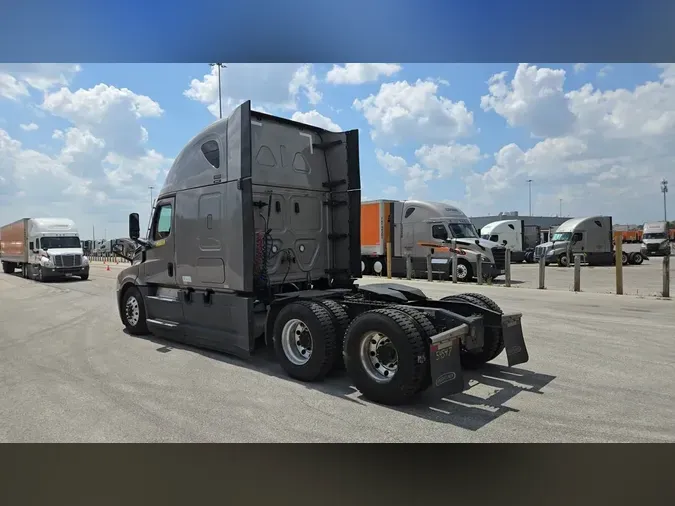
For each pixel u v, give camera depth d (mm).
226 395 5105
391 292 6387
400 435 4066
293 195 7164
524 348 5574
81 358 6871
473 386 5293
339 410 4633
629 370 5797
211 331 6734
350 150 7477
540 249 30031
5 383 5707
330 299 6066
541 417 4391
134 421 4434
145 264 8000
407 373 4539
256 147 6734
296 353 5699
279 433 4133
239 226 6105
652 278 19547
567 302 11453
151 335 8477
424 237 19969
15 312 12008
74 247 24031
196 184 6895
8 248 29703
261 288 6645
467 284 16766
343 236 7566
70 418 4539
